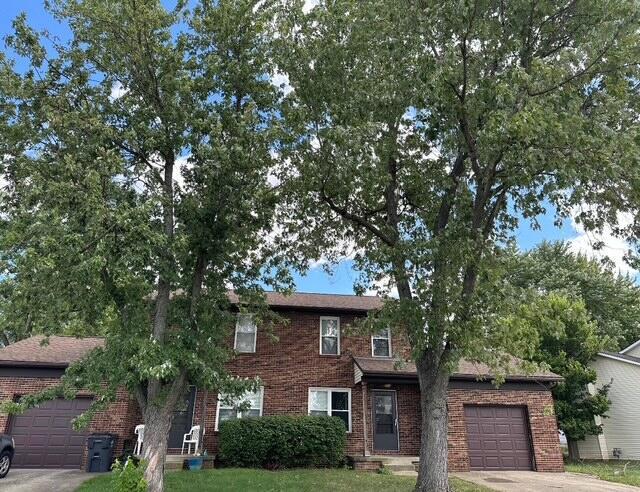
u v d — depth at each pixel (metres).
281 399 18.00
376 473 14.70
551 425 17.59
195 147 11.80
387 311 11.17
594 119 9.81
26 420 15.99
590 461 20.78
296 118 11.41
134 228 9.52
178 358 10.26
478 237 10.62
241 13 12.04
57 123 10.30
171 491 10.99
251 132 11.52
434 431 10.90
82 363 10.81
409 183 13.41
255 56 12.40
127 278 9.55
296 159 12.21
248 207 11.85
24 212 9.10
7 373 16.09
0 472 12.98
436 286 10.38
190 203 11.65
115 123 11.96
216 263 12.76
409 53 10.92
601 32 10.05
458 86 11.10
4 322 10.09
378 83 11.63
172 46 11.91
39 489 11.39
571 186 10.68
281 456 15.88
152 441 10.35
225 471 13.91
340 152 10.77
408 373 17.28
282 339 18.88
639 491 12.55
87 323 11.68
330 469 15.65
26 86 10.79
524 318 10.58
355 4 11.84
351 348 19.17
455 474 15.63
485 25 10.65
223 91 12.34
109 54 11.71
